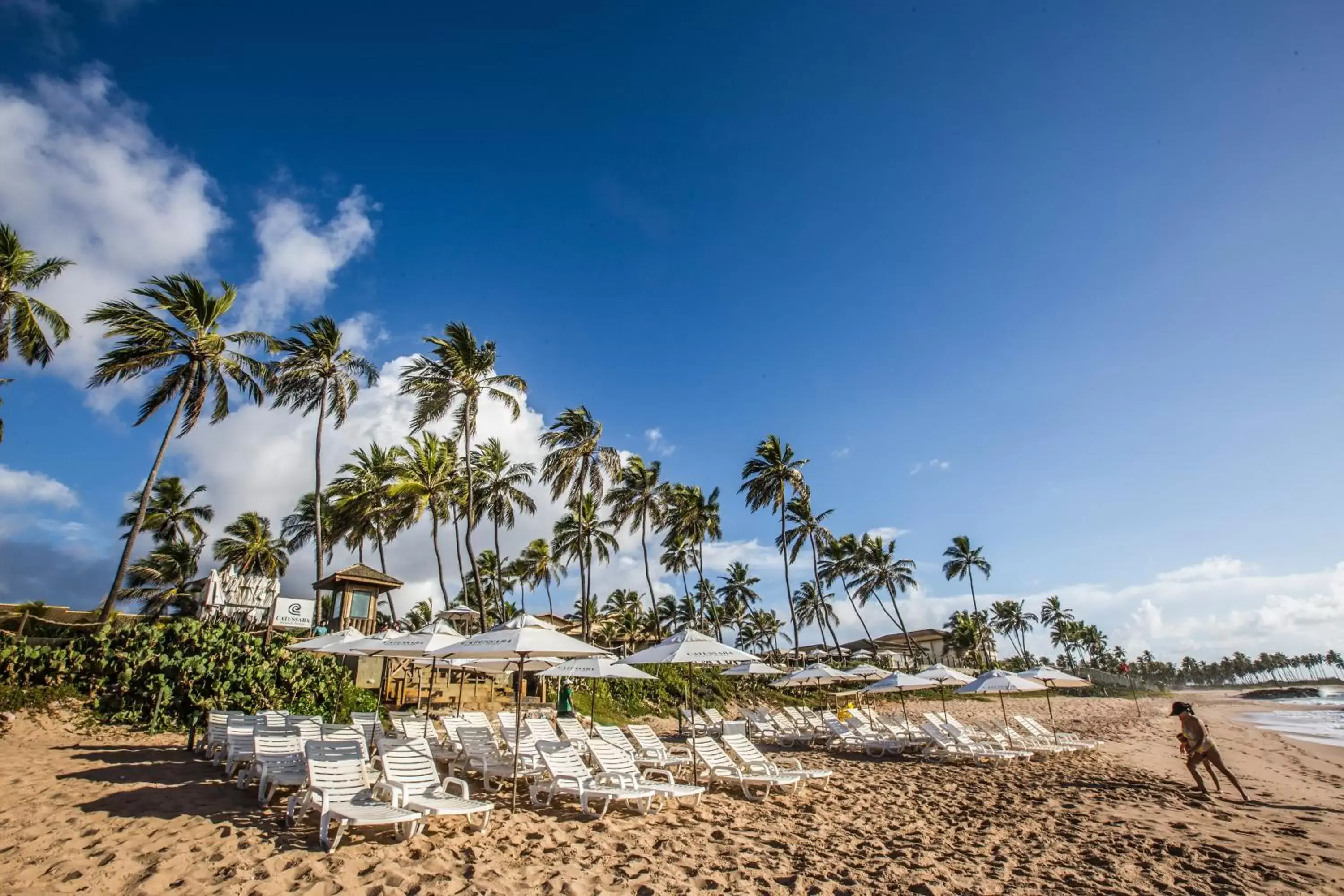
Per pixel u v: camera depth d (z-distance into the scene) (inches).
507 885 218.2
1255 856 292.7
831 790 441.1
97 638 526.0
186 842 238.5
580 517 1229.1
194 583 1455.5
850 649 2768.2
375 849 242.1
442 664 479.2
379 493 1261.1
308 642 457.7
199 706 522.6
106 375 694.5
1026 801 408.8
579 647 328.2
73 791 305.4
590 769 418.3
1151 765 593.9
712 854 273.1
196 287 754.8
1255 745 877.8
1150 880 257.3
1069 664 2822.3
